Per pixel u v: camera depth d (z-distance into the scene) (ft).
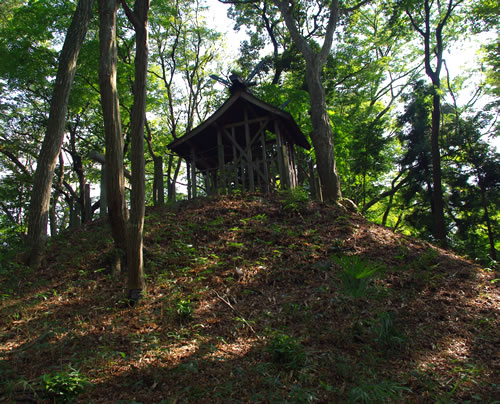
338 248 29.58
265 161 47.29
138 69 24.06
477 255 39.65
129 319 20.70
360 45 85.87
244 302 22.66
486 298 22.81
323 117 49.08
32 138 76.13
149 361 16.10
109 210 27.71
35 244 29.63
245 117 49.01
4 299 23.66
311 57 52.34
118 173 27.20
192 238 33.04
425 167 77.92
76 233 38.58
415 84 80.74
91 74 62.28
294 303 21.94
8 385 13.46
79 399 13.23
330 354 16.55
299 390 13.48
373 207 101.04
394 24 69.26
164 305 22.22
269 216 36.86
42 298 24.04
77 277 27.27
